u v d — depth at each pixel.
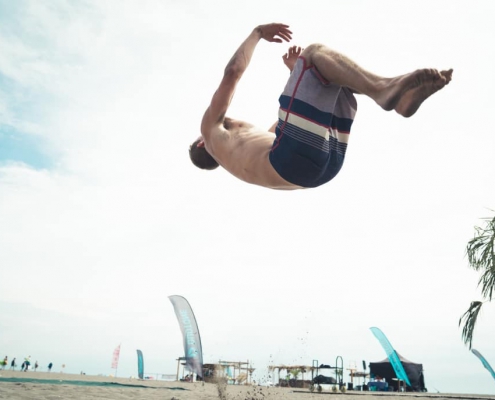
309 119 2.17
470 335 10.84
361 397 14.19
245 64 2.61
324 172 2.34
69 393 6.93
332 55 2.08
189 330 15.88
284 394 13.57
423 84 1.75
